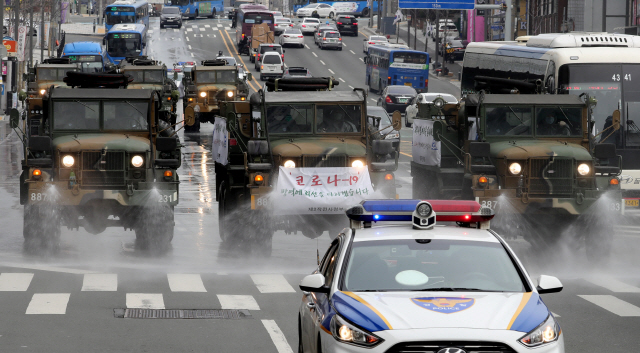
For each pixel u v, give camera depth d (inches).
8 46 6264.8
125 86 2290.8
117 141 1961.1
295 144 1921.8
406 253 930.1
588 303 1513.3
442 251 934.4
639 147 2539.4
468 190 2022.6
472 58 3467.0
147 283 1653.5
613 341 1241.4
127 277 1707.7
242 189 1994.3
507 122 2078.0
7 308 1419.8
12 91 6786.4
